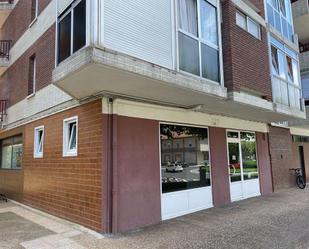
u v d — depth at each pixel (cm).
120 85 631
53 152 886
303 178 1609
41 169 954
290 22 1363
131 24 580
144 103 766
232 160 1088
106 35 534
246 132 1205
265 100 972
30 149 1054
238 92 827
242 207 947
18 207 1009
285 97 1149
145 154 752
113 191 666
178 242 591
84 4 577
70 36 623
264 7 1112
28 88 1109
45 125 956
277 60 1135
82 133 752
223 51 839
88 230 677
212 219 784
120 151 695
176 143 855
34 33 1094
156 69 599
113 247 563
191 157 901
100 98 697
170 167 821
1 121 1329
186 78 670
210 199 947
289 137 1594
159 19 641
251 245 569
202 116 962
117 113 702
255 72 938
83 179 729
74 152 782
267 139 1358
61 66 582
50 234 655
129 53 566
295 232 654
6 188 1250
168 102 807
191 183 887
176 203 823
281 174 1436
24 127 1130
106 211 660
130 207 698
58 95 877
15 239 621
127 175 702
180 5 711
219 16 827
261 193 1230
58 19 686
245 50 898
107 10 543
